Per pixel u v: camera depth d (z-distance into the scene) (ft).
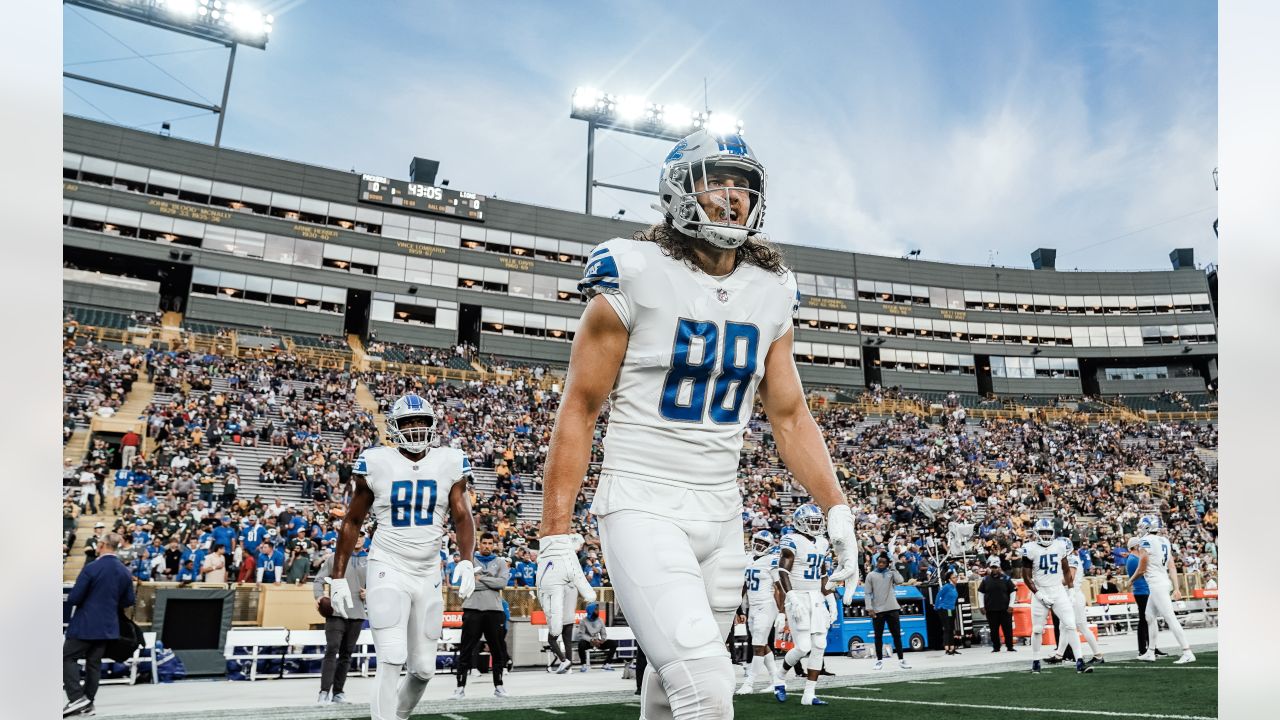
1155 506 106.93
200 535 50.78
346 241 136.77
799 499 91.71
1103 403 168.96
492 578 29.27
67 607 30.73
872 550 56.95
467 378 127.13
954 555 69.36
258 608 38.88
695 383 7.92
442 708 25.93
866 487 97.96
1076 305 175.83
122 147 125.39
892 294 169.07
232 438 79.92
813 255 166.50
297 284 132.16
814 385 159.02
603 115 150.00
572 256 150.00
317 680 35.83
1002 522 88.89
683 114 152.97
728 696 6.94
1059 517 93.81
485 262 144.46
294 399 94.94
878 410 145.28
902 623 48.52
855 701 26.53
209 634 36.14
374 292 136.36
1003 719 21.33
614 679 36.35
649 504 7.65
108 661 33.71
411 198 141.90
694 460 7.87
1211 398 168.55
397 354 130.21
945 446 122.11
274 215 133.08
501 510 75.87
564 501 7.45
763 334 8.27
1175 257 180.96
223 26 128.77
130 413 82.99
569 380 7.97
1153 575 35.65
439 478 17.08
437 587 17.12
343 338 133.49
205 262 127.13
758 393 8.96
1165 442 139.74
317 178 137.08
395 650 15.99
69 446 71.82
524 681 35.53
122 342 106.11
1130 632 60.49
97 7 120.98
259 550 48.60
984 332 171.83
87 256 123.85
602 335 7.86
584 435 7.79
